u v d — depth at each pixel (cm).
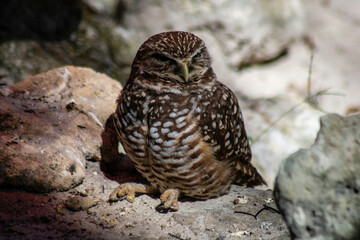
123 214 694
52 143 757
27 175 698
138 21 1548
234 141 771
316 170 547
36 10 1434
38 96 875
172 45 711
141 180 823
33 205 678
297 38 1712
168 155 699
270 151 1302
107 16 1569
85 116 836
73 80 905
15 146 730
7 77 1255
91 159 816
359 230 530
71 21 1477
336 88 1688
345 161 539
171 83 716
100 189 755
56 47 1393
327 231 539
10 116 777
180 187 731
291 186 553
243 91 1552
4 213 647
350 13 1973
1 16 1371
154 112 700
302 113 1420
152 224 678
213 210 723
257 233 662
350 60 1783
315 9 1955
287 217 558
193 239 647
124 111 723
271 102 1502
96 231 645
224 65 1566
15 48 1318
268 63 1656
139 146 715
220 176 746
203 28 1545
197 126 701
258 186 873
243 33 1569
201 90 724
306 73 1673
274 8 1617
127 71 1470
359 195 529
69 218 666
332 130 557
